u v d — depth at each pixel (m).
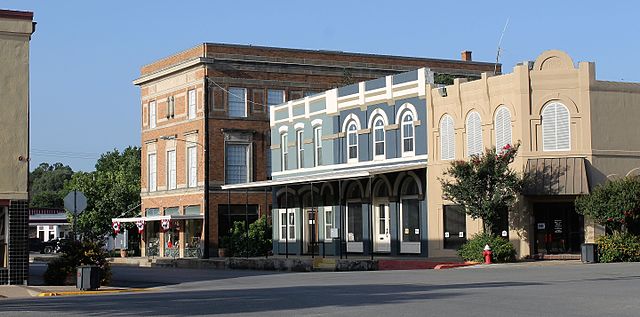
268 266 43.81
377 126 47.28
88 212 76.62
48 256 72.19
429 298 19.72
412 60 67.12
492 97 40.44
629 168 39.34
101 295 25.61
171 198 64.62
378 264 39.88
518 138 39.03
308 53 63.31
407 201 45.00
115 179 80.81
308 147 52.94
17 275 29.77
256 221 58.41
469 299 19.20
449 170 38.72
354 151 49.00
